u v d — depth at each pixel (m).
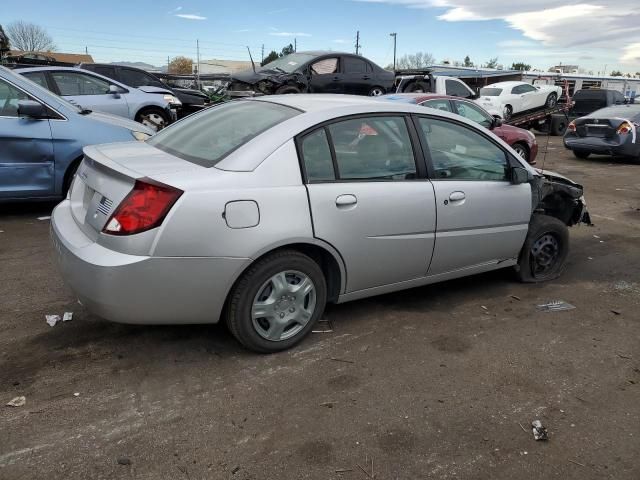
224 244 3.02
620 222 7.41
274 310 3.33
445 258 4.08
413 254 3.86
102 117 6.73
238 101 4.22
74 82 9.76
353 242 3.52
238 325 3.25
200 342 3.54
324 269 3.64
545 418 2.89
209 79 29.86
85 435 2.62
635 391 3.18
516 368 3.40
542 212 5.09
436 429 2.77
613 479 2.47
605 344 3.76
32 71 9.34
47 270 4.66
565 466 2.54
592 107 22.95
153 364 3.27
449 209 3.97
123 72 13.00
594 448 2.67
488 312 4.23
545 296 4.62
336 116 3.53
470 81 29.97
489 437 2.72
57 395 2.92
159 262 2.92
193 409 2.86
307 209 3.28
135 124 7.05
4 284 4.32
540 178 4.69
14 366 3.18
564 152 15.75
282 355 3.43
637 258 5.79
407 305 4.31
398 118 3.84
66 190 6.27
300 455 2.55
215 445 2.59
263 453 2.55
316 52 14.20
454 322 4.03
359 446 2.62
